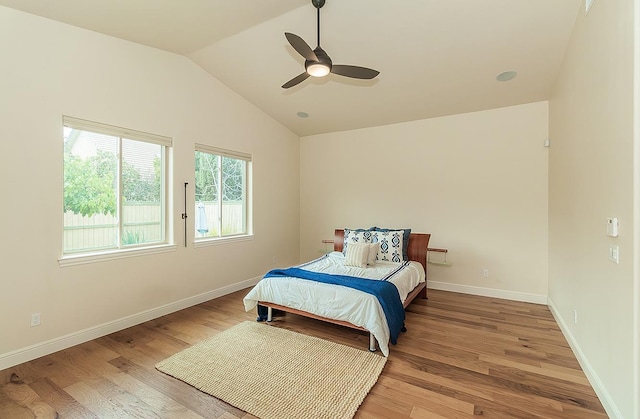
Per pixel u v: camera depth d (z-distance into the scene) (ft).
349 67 8.34
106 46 9.34
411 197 15.14
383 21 8.91
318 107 14.62
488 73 10.83
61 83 8.32
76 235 8.96
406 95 12.78
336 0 8.32
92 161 9.29
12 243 7.48
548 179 12.17
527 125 12.59
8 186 7.40
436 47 9.78
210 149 12.81
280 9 8.69
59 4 7.52
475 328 9.85
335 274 10.41
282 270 10.59
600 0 6.24
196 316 10.94
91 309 9.02
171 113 11.25
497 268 13.20
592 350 6.72
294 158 18.20
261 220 15.71
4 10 7.33
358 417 5.72
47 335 8.10
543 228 12.34
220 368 7.41
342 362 7.69
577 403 6.09
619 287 5.32
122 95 9.75
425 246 13.38
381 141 15.96
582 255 7.50
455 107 13.39
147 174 10.80
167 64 11.08
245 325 10.11
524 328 9.86
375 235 13.16
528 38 9.00
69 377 7.03
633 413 4.77
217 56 11.42
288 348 8.46
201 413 5.85
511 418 5.66
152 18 8.64
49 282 8.13
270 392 6.47
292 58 11.21
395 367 7.50
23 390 6.54
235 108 13.99
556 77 10.61
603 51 6.07
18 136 7.55
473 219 13.67
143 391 6.52
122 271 9.79
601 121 6.19
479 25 8.71
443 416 5.72
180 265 11.65
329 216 17.71
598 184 6.37
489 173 13.32
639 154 4.69
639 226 4.68
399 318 8.86
